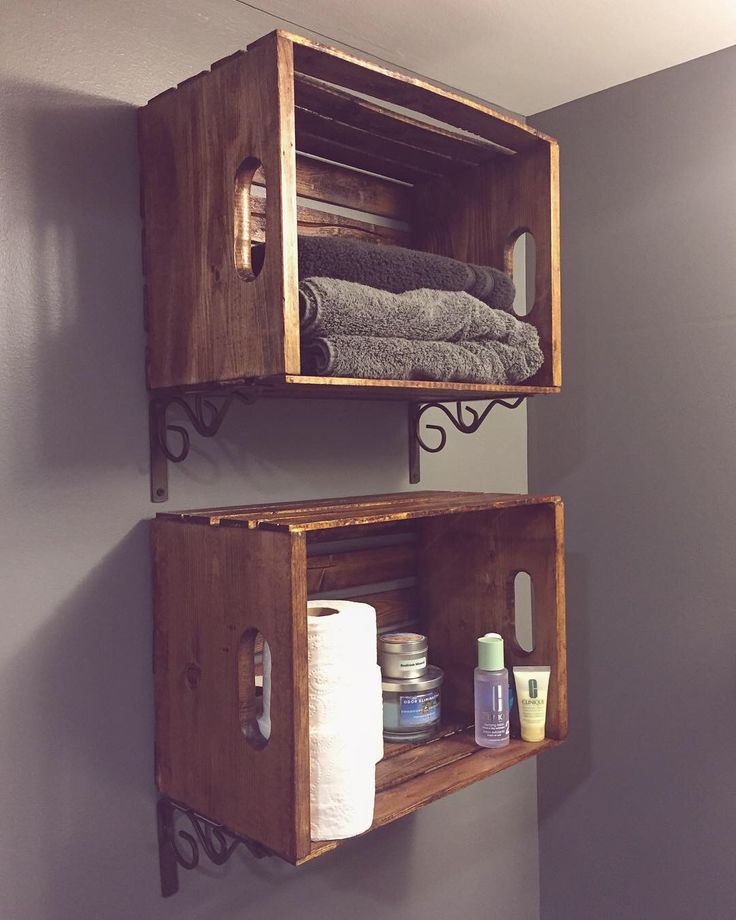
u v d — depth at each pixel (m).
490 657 1.19
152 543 1.03
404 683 1.19
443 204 1.29
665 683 1.44
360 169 1.25
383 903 1.32
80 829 0.97
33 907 0.93
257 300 0.85
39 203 0.94
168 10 1.05
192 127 0.94
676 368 1.41
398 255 0.98
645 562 1.46
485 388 1.05
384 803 1.00
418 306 0.95
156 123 0.99
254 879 1.14
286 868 1.18
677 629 1.42
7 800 0.92
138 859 1.02
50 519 0.95
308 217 1.19
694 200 1.38
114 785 1.00
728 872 1.37
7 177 0.91
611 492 1.50
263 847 0.90
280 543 0.86
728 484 1.36
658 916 1.45
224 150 0.89
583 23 1.23
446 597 1.33
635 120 1.45
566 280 1.55
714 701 1.38
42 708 0.94
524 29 1.25
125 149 1.01
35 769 0.94
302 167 1.18
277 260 0.83
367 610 0.96
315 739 0.90
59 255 0.96
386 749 1.17
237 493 1.12
